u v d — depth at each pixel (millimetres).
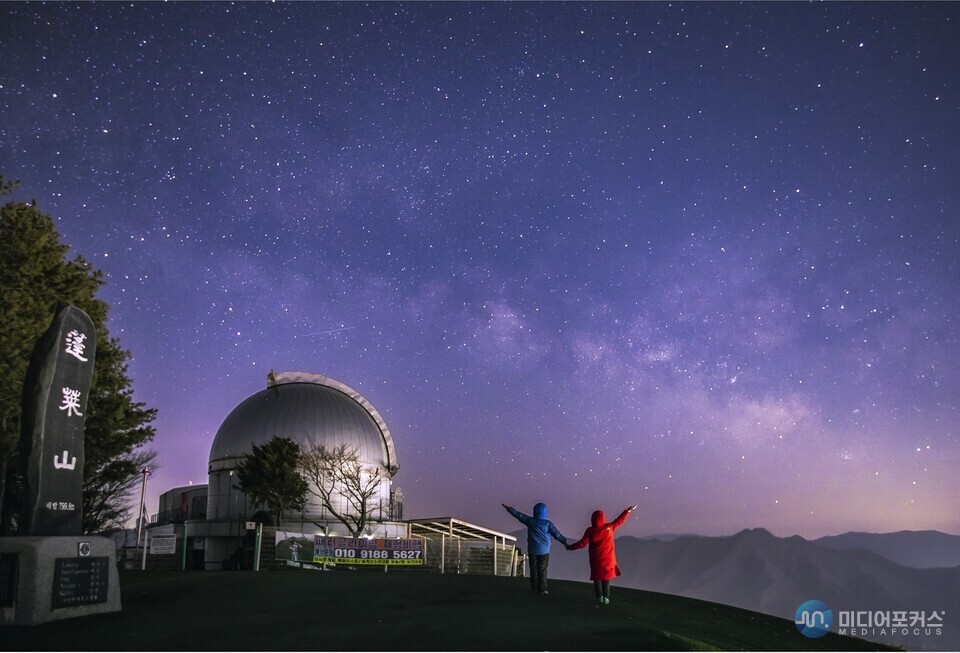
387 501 55062
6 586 10602
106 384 26406
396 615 11086
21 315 22156
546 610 11797
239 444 53531
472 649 8367
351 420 54969
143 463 30719
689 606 14734
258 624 10195
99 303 26469
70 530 12023
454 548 37344
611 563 12961
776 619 14547
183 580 16672
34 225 23938
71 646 8664
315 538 27766
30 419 11836
